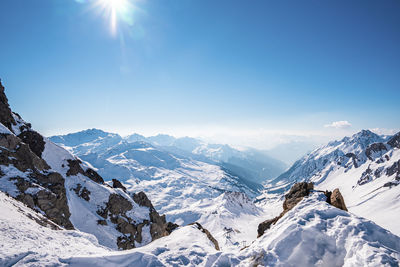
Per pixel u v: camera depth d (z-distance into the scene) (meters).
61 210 57.50
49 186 58.94
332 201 23.27
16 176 48.94
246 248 19.67
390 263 13.05
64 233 30.81
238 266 16.45
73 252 21.73
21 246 18.56
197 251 21.83
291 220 19.66
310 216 19.39
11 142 56.69
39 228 27.05
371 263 13.34
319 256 15.59
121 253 17.16
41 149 78.75
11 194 43.44
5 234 20.11
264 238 19.47
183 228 36.59
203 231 36.97
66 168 81.19
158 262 16.86
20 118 86.75
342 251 15.43
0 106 72.19
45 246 20.91
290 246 16.62
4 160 51.25
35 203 47.84
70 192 72.62
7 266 14.68
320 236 16.69
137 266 16.17
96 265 15.34
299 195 28.75
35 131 82.50
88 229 62.78
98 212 73.44
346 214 18.67
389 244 15.07
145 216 91.88
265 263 15.90
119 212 80.50
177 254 20.61
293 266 15.35
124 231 74.88
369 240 15.23
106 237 64.69
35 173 58.19
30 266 14.26
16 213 28.97
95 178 89.81
